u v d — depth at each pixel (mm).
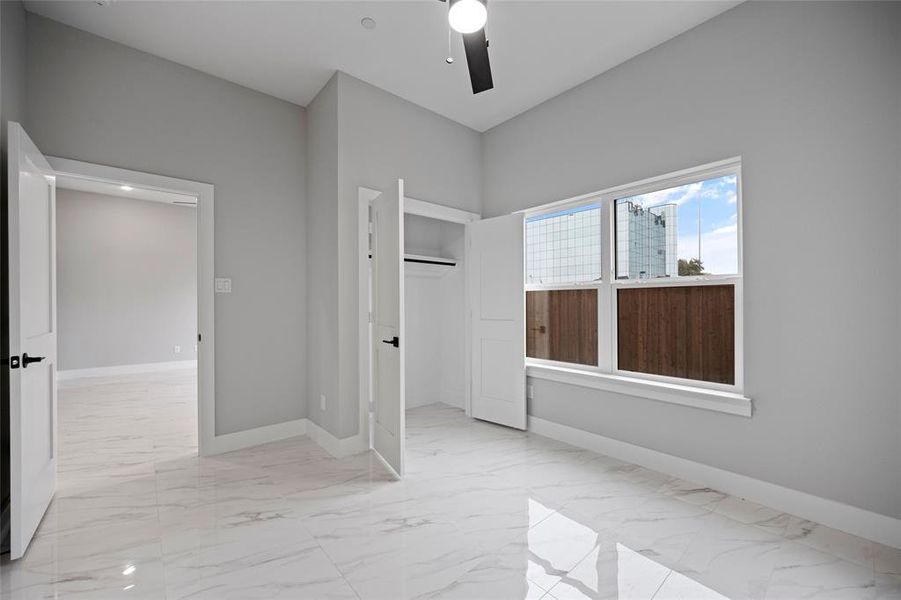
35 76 2455
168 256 7129
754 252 2332
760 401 2309
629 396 2939
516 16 2482
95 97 2658
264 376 3371
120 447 3273
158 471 2795
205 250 3088
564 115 3373
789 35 2197
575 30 2615
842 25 2029
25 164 1945
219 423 3145
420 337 4629
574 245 3455
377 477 2703
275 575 1725
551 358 3631
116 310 6637
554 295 3611
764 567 1765
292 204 3539
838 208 2051
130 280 6770
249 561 1817
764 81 2289
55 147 2516
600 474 2734
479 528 2084
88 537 2002
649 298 2963
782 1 2221
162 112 2910
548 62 2963
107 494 2455
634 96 2902
